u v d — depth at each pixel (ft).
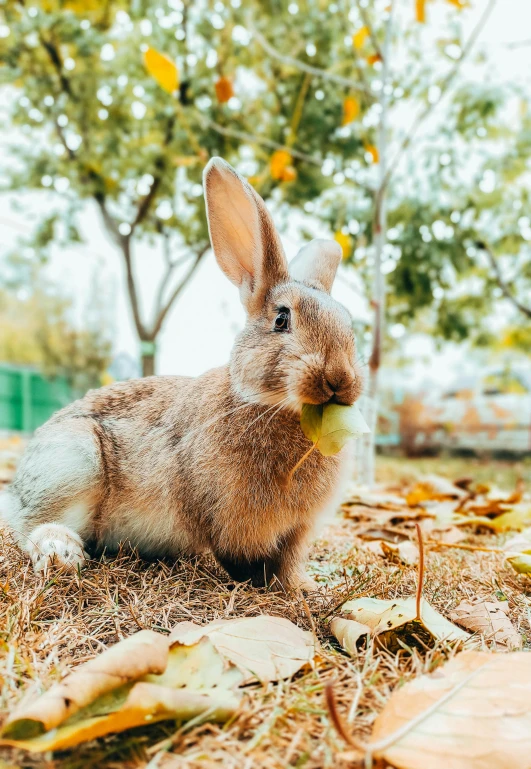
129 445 1.62
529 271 6.49
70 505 1.57
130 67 5.94
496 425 8.76
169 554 1.62
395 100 4.14
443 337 7.14
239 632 1.01
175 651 0.90
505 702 0.80
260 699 0.85
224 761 0.72
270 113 6.09
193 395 1.57
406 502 2.76
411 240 5.28
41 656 0.98
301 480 1.41
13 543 1.63
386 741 0.71
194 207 7.27
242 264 1.54
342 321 1.35
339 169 6.23
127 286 8.08
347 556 1.79
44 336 13.16
